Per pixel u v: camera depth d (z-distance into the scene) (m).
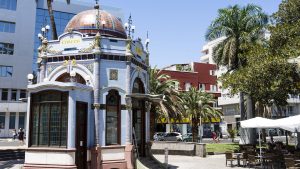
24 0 52.47
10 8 51.38
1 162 20.38
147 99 19.52
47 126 15.40
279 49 21.27
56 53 18.12
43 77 18.30
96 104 16.72
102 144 16.64
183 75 57.47
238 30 31.30
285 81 20.08
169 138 44.56
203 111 37.66
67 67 17.75
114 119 17.42
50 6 26.59
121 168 16.81
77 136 15.65
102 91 17.06
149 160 19.47
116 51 17.72
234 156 22.19
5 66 49.91
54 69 18.11
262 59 21.02
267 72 20.05
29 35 52.06
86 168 16.05
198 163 22.19
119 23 20.77
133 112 19.39
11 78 49.91
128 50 17.86
